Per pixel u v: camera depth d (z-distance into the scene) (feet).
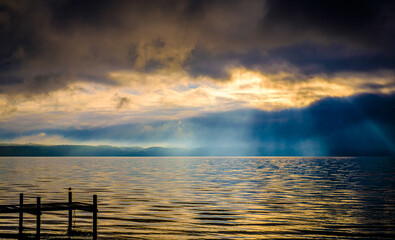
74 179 209.67
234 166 458.50
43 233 68.28
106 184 174.81
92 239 64.13
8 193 132.87
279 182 191.72
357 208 98.73
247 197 122.83
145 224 76.89
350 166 456.86
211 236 66.74
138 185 169.78
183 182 189.78
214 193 135.13
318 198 120.47
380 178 225.97
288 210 95.25
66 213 89.71
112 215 87.25
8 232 68.85
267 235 67.67
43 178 217.36
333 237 66.23
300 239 64.90
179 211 93.25
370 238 65.57
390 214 89.25
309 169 366.84
